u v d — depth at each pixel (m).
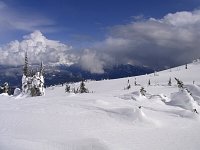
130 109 42.34
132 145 28.80
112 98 60.53
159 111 49.84
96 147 25.11
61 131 31.16
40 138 26.72
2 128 29.98
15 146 22.09
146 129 37.03
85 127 34.53
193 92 76.69
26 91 83.94
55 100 52.59
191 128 39.31
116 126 36.88
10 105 45.28
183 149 29.03
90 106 45.97
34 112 39.38
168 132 36.16
